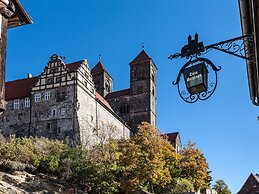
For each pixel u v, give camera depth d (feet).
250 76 43.60
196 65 36.76
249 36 34.78
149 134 205.98
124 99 361.30
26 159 187.73
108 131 289.53
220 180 349.82
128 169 193.47
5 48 47.44
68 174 188.55
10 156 185.98
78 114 246.88
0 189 145.69
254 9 30.45
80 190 180.75
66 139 220.23
